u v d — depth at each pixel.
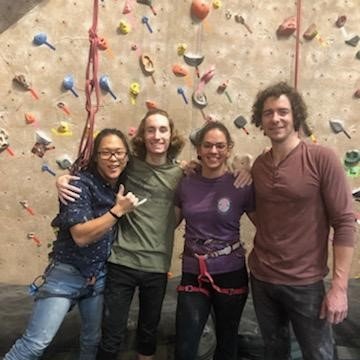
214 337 2.29
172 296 2.61
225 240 1.87
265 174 1.73
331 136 2.87
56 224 1.84
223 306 1.90
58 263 1.87
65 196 1.78
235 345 1.96
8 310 2.44
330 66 2.82
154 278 1.95
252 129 2.83
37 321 1.81
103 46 2.69
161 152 1.95
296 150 1.66
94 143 1.89
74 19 2.66
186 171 1.97
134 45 2.72
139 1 2.69
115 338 1.94
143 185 1.96
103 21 2.68
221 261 1.86
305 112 1.69
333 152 1.62
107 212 1.83
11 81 2.67
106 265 1.95
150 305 1.98
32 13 2.63
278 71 2.80
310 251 1.67
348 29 2.79
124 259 1.92
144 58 2.73
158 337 2.29
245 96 2.81
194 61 2.75
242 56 2.78
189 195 1.90
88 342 1.97
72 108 2.74
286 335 1.85
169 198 1.96
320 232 1.67
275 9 2.76
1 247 2.82
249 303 2.54
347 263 1.60
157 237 1.94
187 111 2.80
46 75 2.69
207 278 1.88
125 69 2.73
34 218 2.82
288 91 1.66
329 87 2.83
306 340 1.68
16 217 2.81
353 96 2.85
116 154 1.84
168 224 1.96
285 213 1.67
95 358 1.99
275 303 1.79
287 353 1.86
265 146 2.85
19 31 2.64
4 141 2.71
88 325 1.95
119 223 1.97
